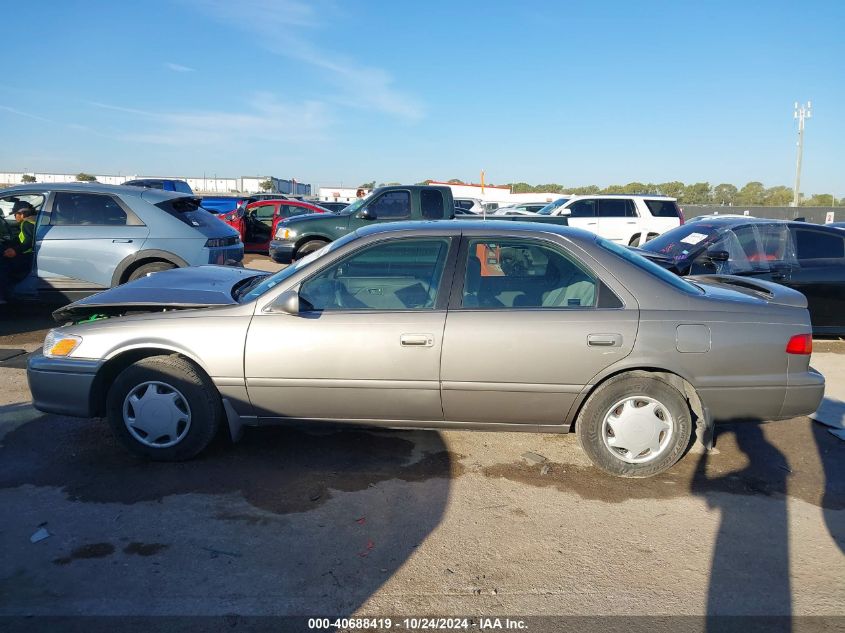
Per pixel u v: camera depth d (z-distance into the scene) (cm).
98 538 324
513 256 401
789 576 304
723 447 454
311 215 1188
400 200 1136
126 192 782
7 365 622
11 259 750
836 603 284
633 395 389
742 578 301
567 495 380
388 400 394
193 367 400
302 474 399
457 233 406
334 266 402
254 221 1822
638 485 394
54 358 406
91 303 416
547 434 472
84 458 416
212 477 392
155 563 304
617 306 387
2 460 411
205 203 2411
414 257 404
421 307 394
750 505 371
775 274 753
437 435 466
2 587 285
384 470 407
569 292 395
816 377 394
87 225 764
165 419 400
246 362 392
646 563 312
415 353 385
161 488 377
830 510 367
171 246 774
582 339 380
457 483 392
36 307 909
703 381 384
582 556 317
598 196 1805
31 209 762
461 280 396
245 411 406
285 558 310
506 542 328
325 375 391
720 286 458
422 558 312
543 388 386
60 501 360
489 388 387
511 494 379
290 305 385
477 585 292
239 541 324
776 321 389
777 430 488
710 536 338
